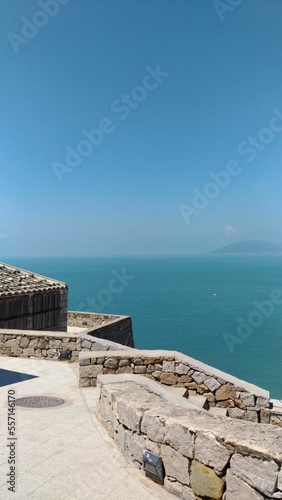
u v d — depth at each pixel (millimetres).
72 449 5219
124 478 4473
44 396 7988
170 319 66375
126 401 5121
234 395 8219
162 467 4305
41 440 5523
